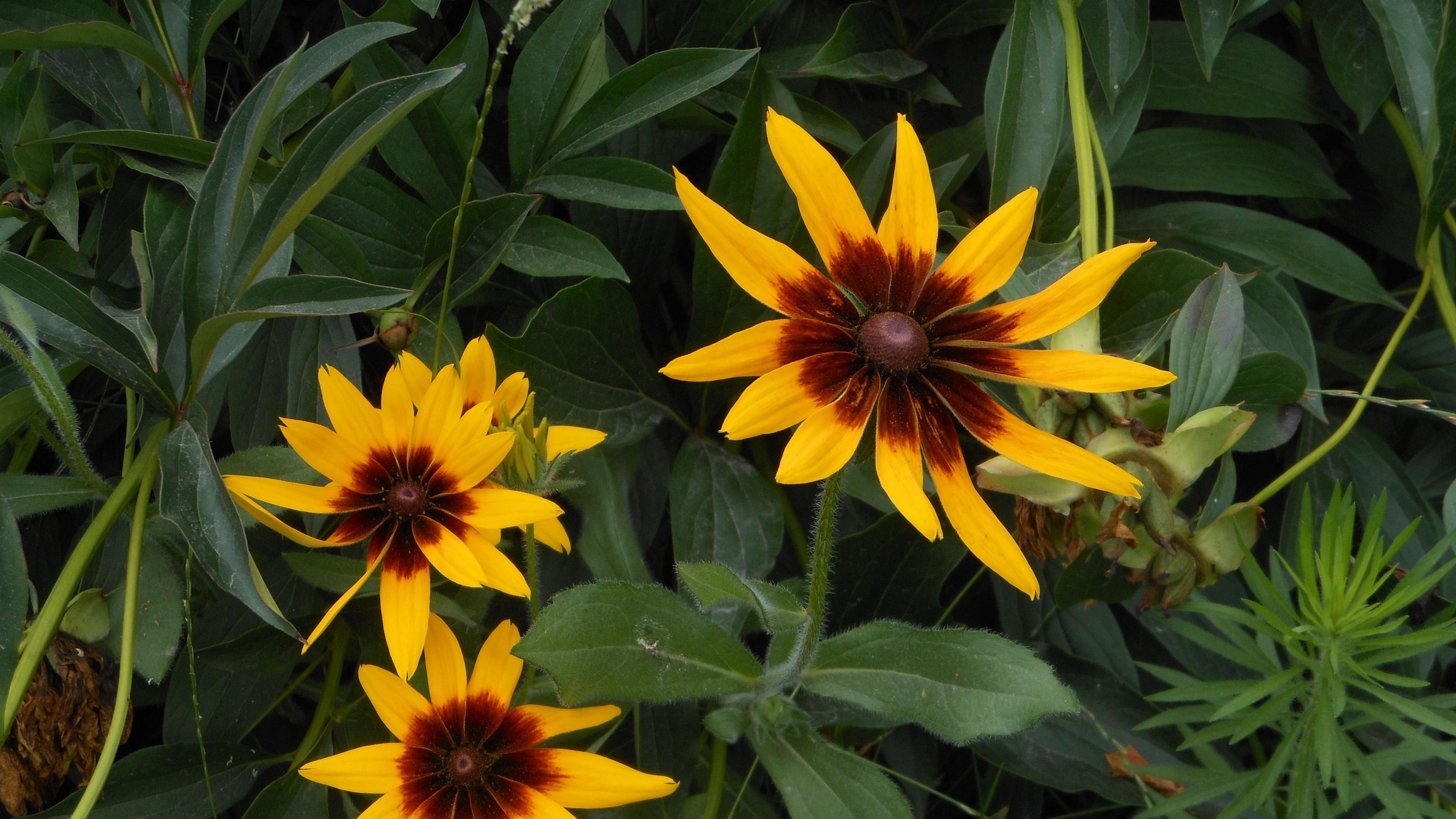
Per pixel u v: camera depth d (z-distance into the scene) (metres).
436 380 0.74
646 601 0.76
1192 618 0.90
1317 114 0.89
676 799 0.82
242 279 0.75
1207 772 0.82
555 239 0.81
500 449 0.74
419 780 0.75
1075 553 0.78
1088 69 0.87
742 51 0.81
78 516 0.85
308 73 0.78
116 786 0.79
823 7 0.89
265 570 0.82
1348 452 0.89
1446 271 0.92
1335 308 0.95
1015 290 0.80
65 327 0.75
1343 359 0.91
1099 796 0.95
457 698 0.76
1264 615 0.79
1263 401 0.83
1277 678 0.80
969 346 0.71
